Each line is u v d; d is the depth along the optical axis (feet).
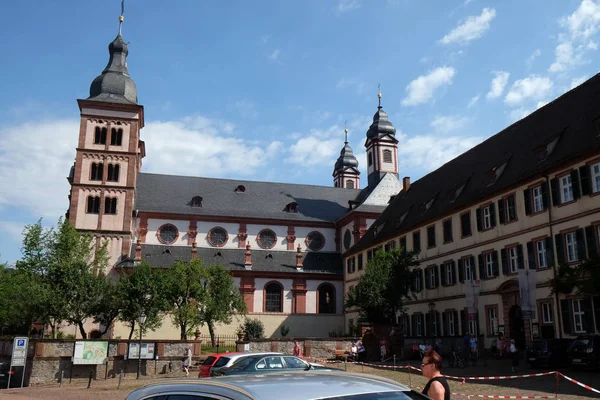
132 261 199.31
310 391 15.29
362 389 16.16
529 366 102.73
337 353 132.87
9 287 169.07
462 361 110.52
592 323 102.42
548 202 117.39
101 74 221.25
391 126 264.31
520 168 131.64
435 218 162.30
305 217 243.19
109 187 205.87
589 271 101.14
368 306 145.18
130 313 149.07
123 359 116.88
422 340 140.26
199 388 16.61
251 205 241.76
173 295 161.58
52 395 85.40
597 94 122.52
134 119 213.66
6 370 109.81
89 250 160.04
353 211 227.20
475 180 152.76
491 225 136.77
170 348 121.29
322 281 225.97
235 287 186.29
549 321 115.03
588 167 107.14
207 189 242.99
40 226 151.64
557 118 133.39
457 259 150.30
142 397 18.21
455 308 149.38
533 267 120.57
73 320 146.00
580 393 66.08
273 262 227.61
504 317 128.77
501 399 63.05
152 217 221.66
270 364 64.75
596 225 104.17
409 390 17.31
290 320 216.54
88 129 209.46
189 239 224.12
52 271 146.00
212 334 168.14
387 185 243.40
